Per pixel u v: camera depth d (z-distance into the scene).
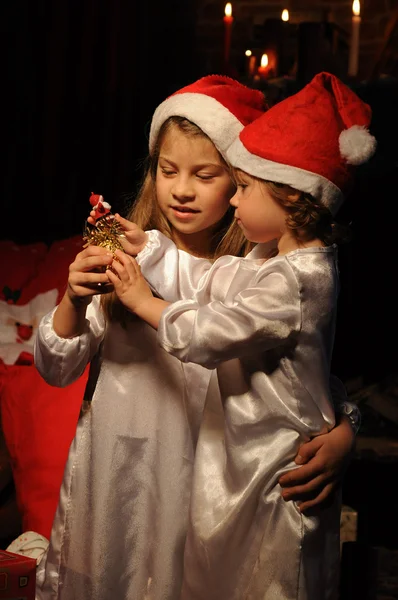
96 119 5.29
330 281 2.15
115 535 2.33
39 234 4.59
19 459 3.21
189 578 2.23
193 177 2.33
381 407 3.99
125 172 5.31
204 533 2.18
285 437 2.17
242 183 2.19
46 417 3.23
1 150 5.07
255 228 2.19
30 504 3.12
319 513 2.19
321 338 2.15
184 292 2.34
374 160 4.42
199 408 2.37
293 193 2.13
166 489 2.34
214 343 2.05
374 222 4.51
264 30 5.84
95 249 2.18
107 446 2.35
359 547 3.15
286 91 4.81
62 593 2.36
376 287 4.53
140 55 5.72
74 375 2.34
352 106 2.17
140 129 5.57
